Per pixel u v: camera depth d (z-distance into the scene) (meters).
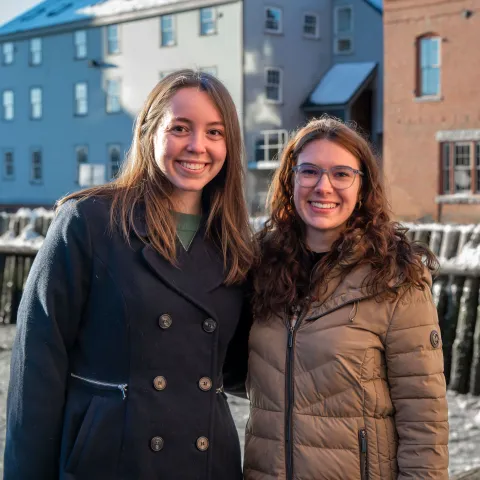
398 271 2.56
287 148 2.85
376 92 29.02
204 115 2.52
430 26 20.33
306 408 2.58
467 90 19.88
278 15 28.09
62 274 2.43
